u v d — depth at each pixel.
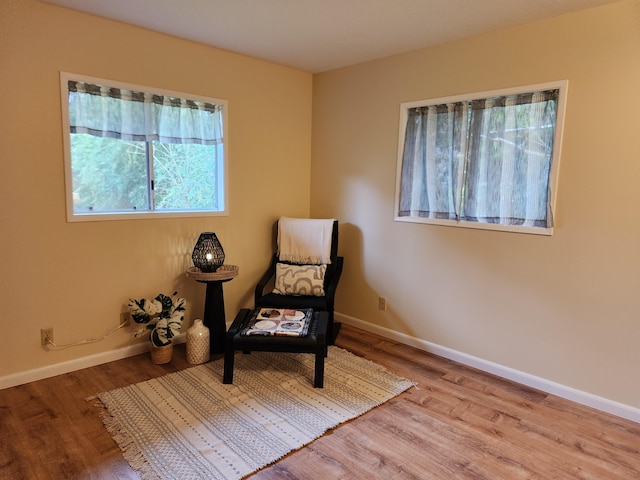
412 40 2.99
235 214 3.60
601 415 2.42
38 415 2.27
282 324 2.79
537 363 2.73
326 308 3.29
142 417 2.27
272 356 3.12
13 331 2.56
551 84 2.52
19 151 2.48
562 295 2.59
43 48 2.50
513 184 2.74
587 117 2.41
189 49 3.13
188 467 1.89
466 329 3.07
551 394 2.66
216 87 3.33
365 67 3.57
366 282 3.74
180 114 3.16
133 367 2.89
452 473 1.89
